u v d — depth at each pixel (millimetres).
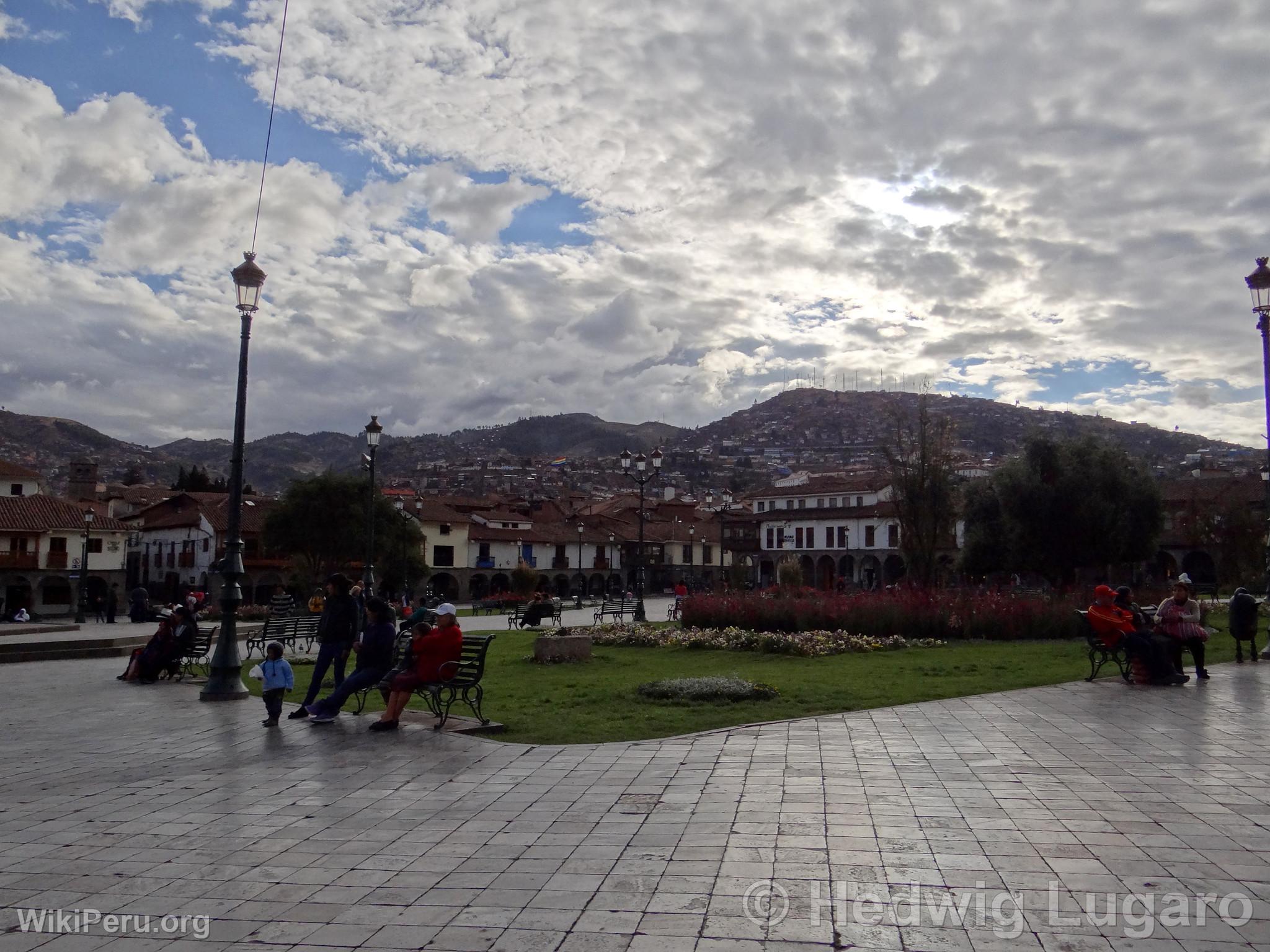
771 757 9180
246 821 7238
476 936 4871
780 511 81312
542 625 37969
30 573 62156
